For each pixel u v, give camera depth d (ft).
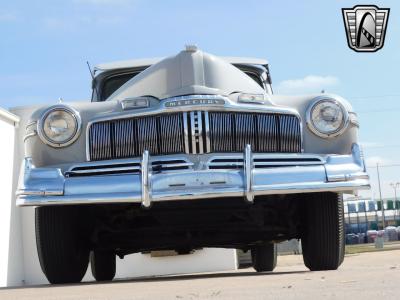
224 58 21.45
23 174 15.43
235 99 15.61
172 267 49.29
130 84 16.72
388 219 219.41
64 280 16.51
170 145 15.30
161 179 14.74
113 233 17.16
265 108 15.56
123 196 14.75
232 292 9.51
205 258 49.67
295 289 9.59
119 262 49.01
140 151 15.40
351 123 15.96
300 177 15.03
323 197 15.85
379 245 101.86
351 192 16.17
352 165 15.51
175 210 16.03
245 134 15.40
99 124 15.69
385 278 10.98
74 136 15.72
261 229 16.65
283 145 15.62
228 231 16.81
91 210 16.75
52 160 15.78
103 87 21.57
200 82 16.05
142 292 10.41
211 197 14.66
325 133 15.76
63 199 14.90
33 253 47.29
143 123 15.48
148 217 16.79
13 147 46.62
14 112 48.14
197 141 15.15
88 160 15.61
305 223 16.42
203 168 14.96
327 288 9.51
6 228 45.01
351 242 172.96
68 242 15.89
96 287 12.71
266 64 21.70
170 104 15.34
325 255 16.12
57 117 15.81
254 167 14.97
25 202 14.97
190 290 10.30
